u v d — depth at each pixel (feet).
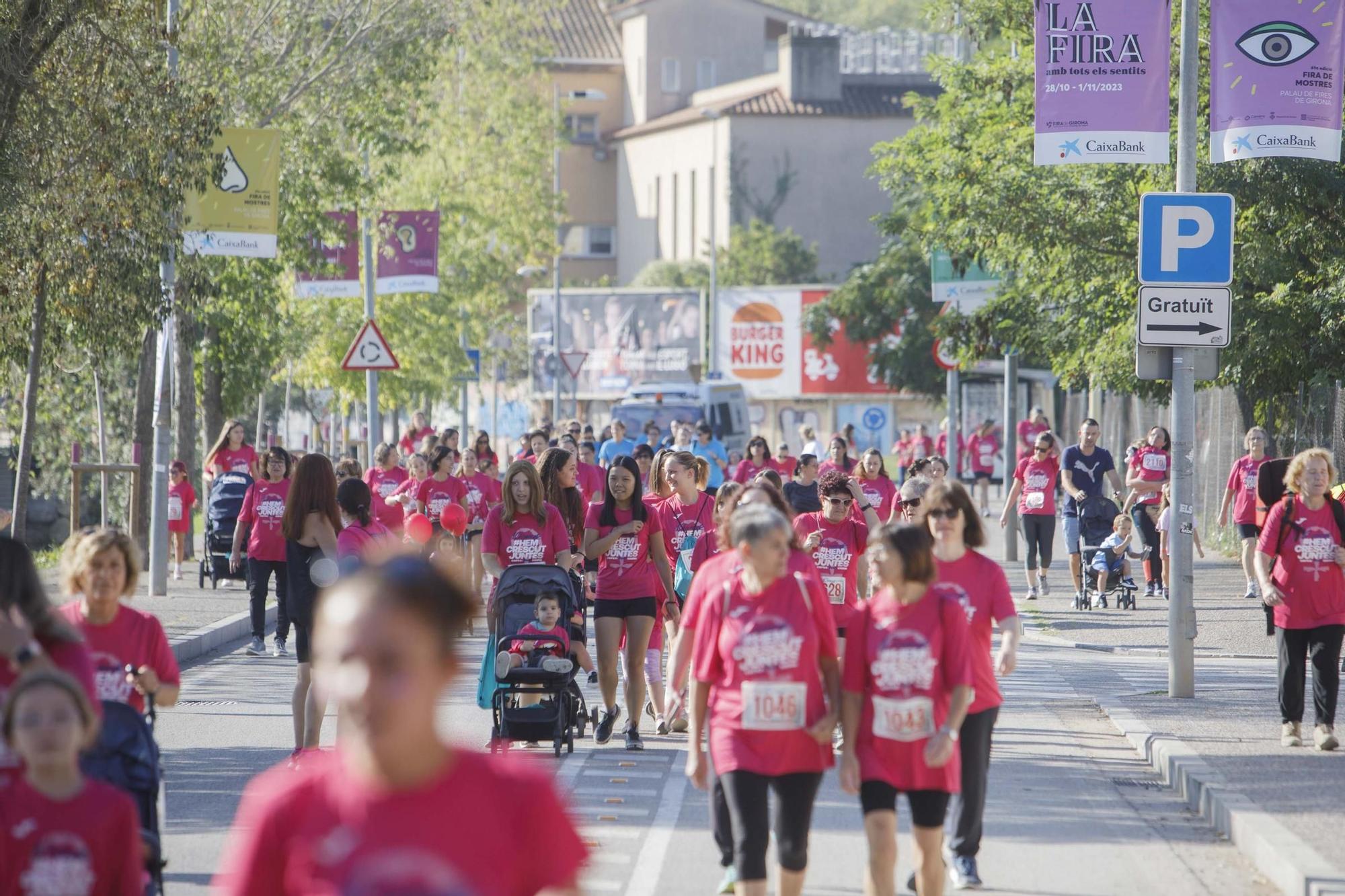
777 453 293.84
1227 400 302.66
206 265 240.73
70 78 171.32
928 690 69.15
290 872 31.07
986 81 273.33
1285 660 113.50
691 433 309.63
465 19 342.03
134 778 63.26
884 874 68.95
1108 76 151.94
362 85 281.33
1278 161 222.89
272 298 292.40
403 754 30.68
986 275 291.38
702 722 70.49
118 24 173.47
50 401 306.35
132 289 179.22
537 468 140.15
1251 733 119.96
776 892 76.79
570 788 105.91
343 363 256.93
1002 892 79.92
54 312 182.39
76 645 61.93
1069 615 209.15
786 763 68.03
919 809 69.92
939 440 456.86
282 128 273.95
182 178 181.37
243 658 175.01
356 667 29.48
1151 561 230.68
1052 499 228.63
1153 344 139.74
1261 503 117.80
